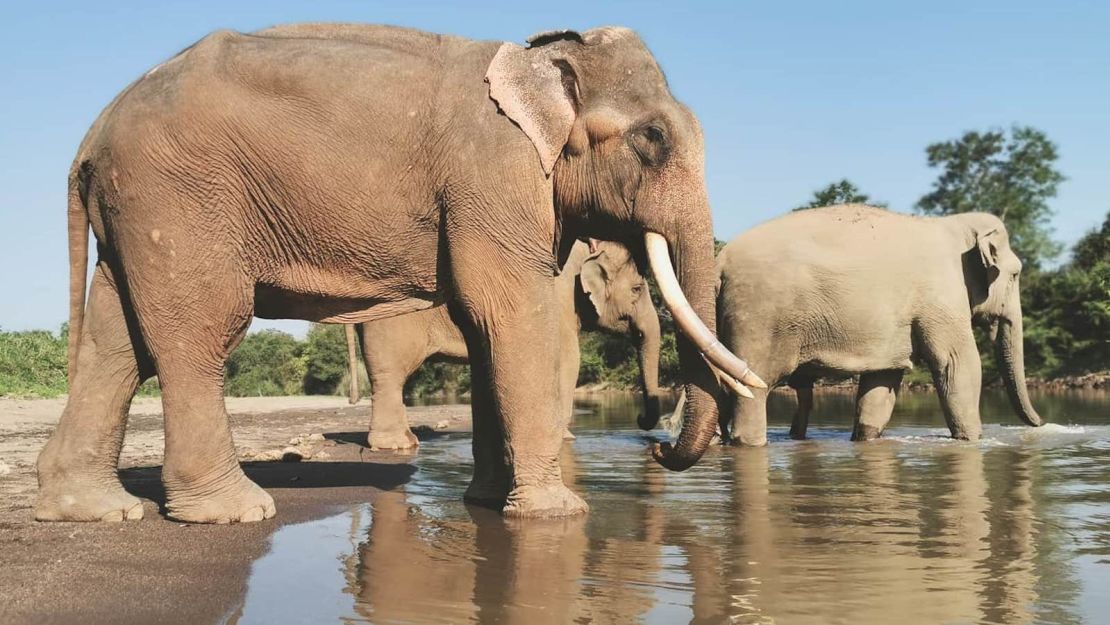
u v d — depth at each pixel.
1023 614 4.13
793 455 10.35
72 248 6.44
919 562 5.05
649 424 14.83
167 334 6.11
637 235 6.88
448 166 6.32
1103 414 17.12
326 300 6.71
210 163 6.15
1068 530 5.88
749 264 11.90
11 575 4.64
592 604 4.30
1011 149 64.81
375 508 6.79
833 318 11.89
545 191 6.36
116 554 5.16
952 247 12.49
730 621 4.05
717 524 6.12
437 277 6.64
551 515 6.33
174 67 6.31
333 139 6.29
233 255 6.27
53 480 6.18
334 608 4.23
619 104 6.62
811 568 4.95
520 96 6.36
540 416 6.35
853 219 12.33
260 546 5.45
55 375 26.47
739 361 6.46
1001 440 12.12
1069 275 34.97
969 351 12.18
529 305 6.30
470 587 4.60
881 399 12.34
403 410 11.93
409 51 6.52
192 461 6.12
